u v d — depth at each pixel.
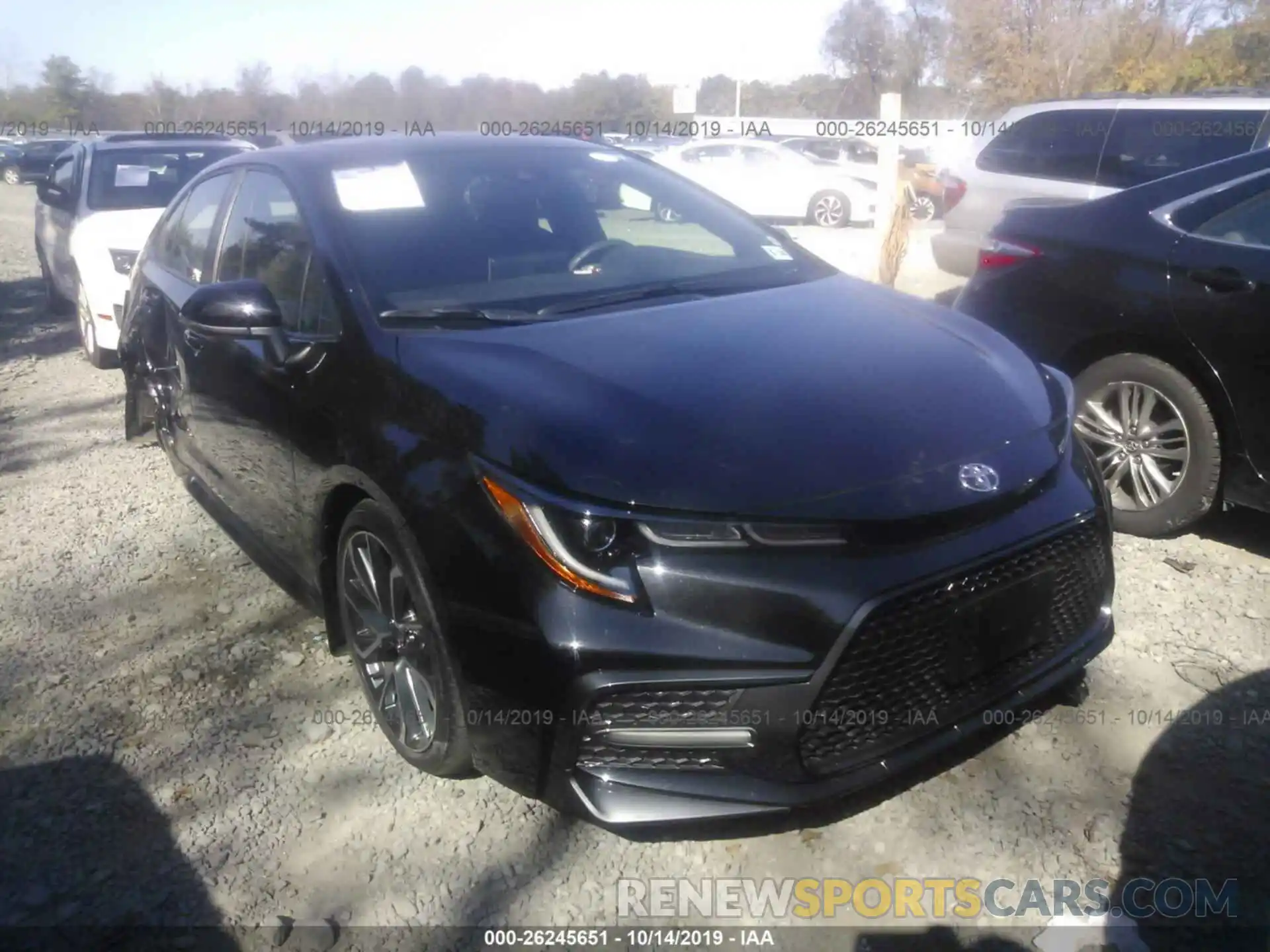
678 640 2.54
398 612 3.14
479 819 3.07
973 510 2.76
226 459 4.35
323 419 3.39
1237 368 4.13
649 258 4.07
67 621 4.30
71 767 3.37
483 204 4.07
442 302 3.56
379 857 2.94
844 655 2.57
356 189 3.96
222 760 3.38
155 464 6.16
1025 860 2.83
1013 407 3.12
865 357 3.26
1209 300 4.20
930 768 3.13
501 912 2.74
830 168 19.03
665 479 2.62
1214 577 4.24
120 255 7.83
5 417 7.19
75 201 8.80
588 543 2.58
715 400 2.92
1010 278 4.94
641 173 4.59
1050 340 4.79
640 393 2.93
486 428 2.83
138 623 4.26
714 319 3.51
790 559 2.58
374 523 3.14
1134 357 4.50
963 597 2.73
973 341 3.51
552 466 2.67
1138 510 4.55
